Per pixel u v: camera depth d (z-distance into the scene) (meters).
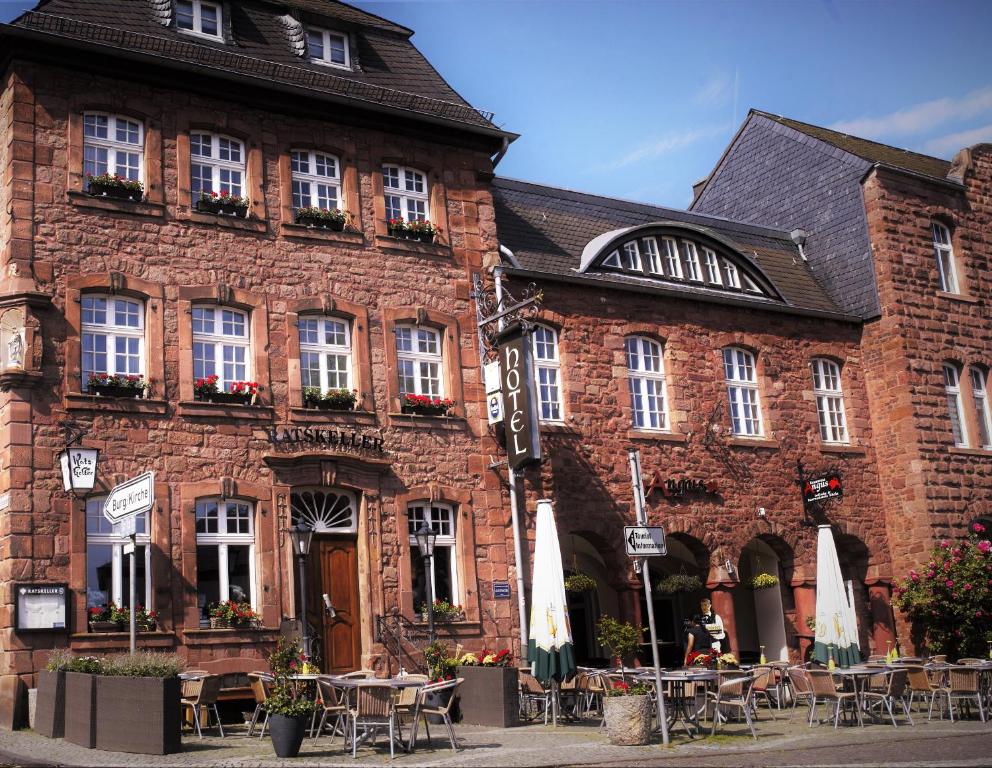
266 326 19.06
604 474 22.45
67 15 18.39
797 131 30.36
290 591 18.16
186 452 17.78
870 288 27.25
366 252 20.48
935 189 28.64
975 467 26.91
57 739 14.27
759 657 25.12
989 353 28.36
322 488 19.05
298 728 13.20
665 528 23.03
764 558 25.59
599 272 23.66
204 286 18.62
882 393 26.81
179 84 19.06
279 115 20.20
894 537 26.23
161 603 17.02
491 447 20.83
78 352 17.27
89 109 18.47
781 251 28.77
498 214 23.98
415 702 14.04
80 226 17.80
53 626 16.00
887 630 25.61
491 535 20.41
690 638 20.06
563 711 17.92
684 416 24.00
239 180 19.75
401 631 19.02
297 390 19.09
